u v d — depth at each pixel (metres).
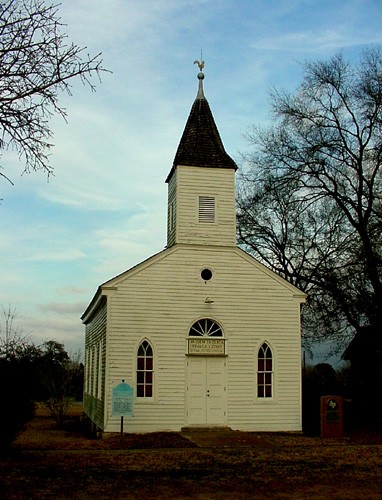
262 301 25.77
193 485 13.95
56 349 42.97
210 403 24.64
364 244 29.05
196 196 26.22
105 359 24.61
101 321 27.52
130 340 24.31
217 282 25.48
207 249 25.62
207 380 24.78
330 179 29.94
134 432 23.81
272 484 14.14
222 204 26.34
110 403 23.80
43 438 25.75
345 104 30.00
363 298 29.33
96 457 17.95
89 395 34.25
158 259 25.05
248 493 13.20
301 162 30.97
